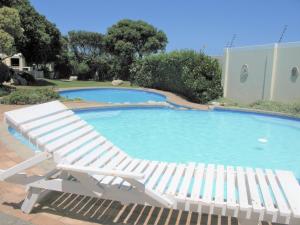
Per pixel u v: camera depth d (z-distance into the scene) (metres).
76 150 4.35
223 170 4.53
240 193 3.72
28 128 4.01
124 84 30.34
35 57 29.03
